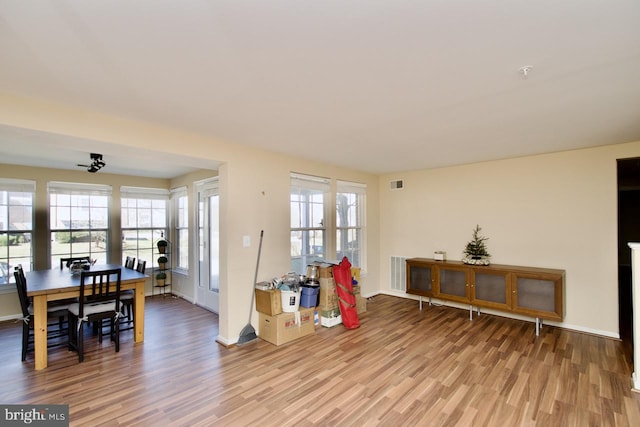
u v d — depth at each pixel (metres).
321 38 1.53
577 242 3.91
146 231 5.91
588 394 2.45
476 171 4.74
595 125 2.92
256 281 3.77
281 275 4.05
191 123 2.83
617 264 3.67
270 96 2.24
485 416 2.18
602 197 3.76
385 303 5.21
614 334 3.65
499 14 1.34
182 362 3.04
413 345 3.44
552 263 4.08
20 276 3.06
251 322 3.68
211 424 2.10
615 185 3.68
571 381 2.65
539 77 1.96
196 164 3.57
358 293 4.63
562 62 1.76
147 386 2.60
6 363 3.03
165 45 1.58
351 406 2.31
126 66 1.79
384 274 5.87
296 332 3.63
